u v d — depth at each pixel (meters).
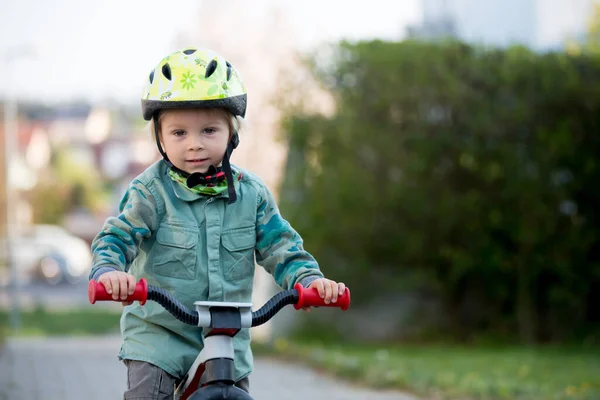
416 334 15.05
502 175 14.19
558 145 14.23
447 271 14.77
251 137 18.38
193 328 3.95
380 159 14.38
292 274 4.01
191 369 3.74
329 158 14.44
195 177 3.98
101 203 63.72
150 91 3.96
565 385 9.27
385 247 14.55
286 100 14.63
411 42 14.32
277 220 4.16
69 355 12.84
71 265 36.97
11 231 21.30
